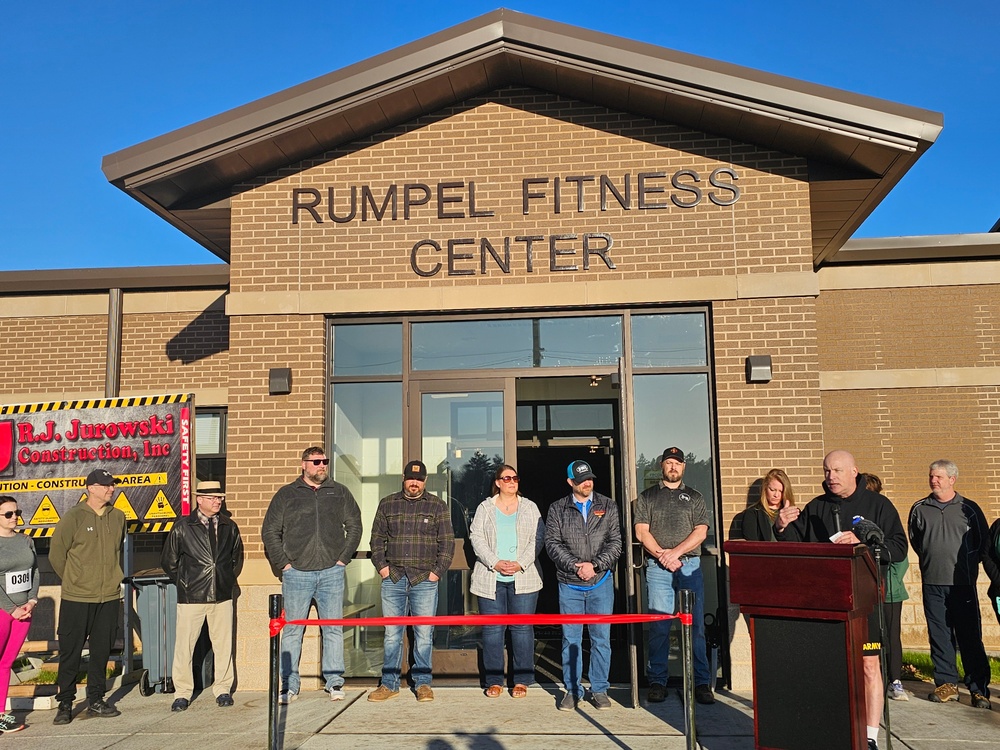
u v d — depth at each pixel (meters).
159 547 12.49
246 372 9.20
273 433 9.09
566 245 9.14
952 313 12.62
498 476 8.30
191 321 13.09
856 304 12.73
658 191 9.14
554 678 9.55
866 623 5.87
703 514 8.13
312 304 9.23
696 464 8.89
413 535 8.36
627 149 9.22
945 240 12.40
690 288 8.94
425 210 9.31
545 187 9.24
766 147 9.09
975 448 12.30
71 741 7.12
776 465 8.63
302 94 8.69
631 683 7.87
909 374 12.50
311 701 8.22
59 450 9.76
